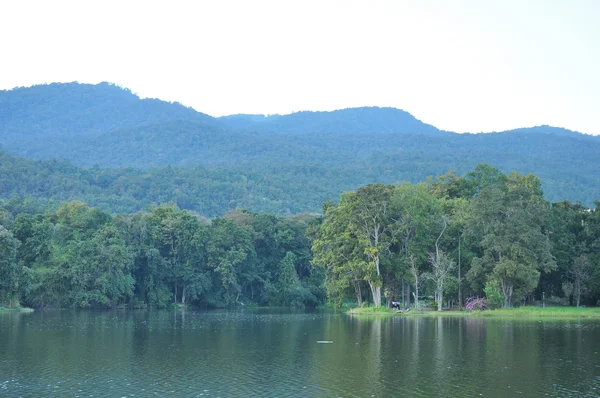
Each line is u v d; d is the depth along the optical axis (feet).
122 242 481.46
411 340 234.79
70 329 275.59
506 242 366.02
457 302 431.02
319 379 157.48
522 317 351.46
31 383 151.23
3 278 398.21
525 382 153.48
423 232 401.90
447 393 142.10
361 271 396.57
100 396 138.51
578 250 425.28
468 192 499.10
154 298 501.15
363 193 395.34
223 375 162.81
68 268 445.78
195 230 532.73
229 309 508.94
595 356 192.95
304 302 575.38
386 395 140.77
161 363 180.55
